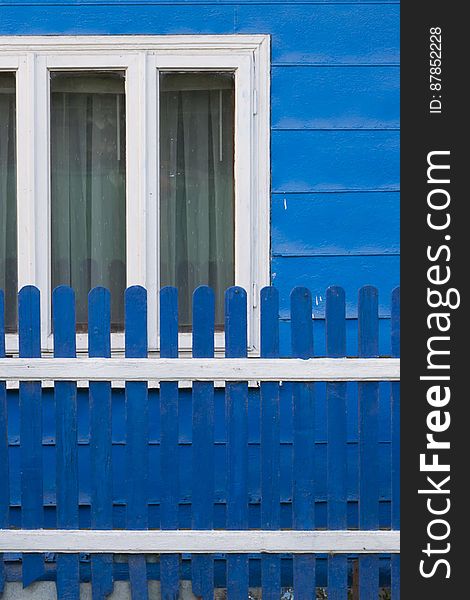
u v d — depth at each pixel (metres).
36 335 4.12
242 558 4.15
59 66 4.79
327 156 4.80
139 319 4.10
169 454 4.12
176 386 4.11
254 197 4.81
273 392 4.11
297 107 4.80
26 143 4.80
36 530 4.13
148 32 4.78
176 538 4.11
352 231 4.80
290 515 4.72
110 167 4.91
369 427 4.13
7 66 4.78
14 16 4.76
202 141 4.91
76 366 4.08
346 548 4.12
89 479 4.70
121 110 4.89
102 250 4.94
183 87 4.88
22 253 4.83
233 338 4.09
